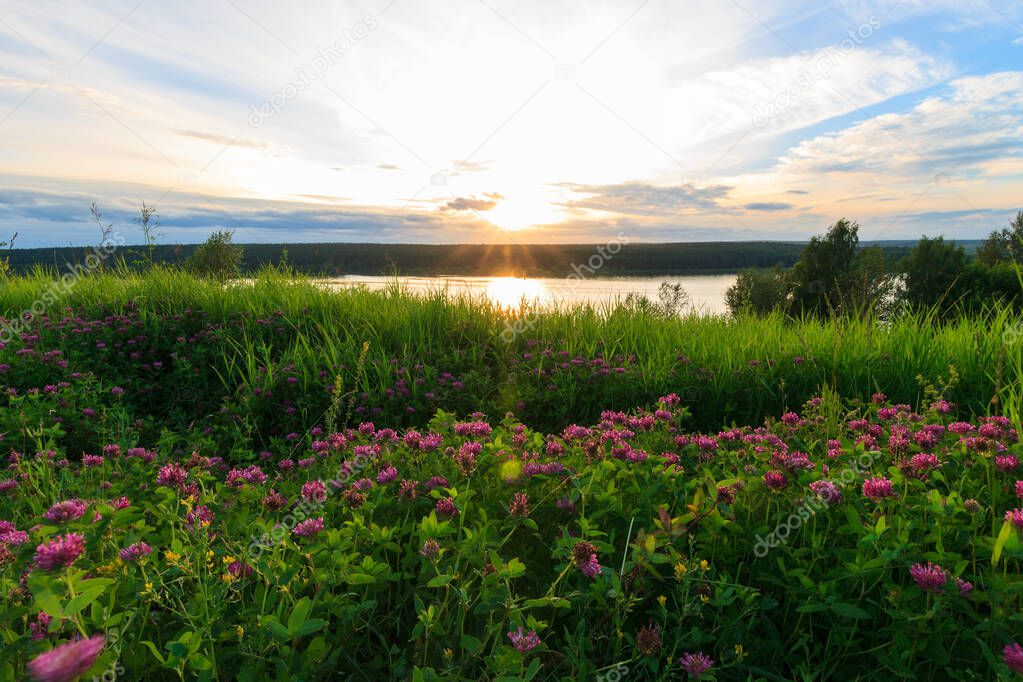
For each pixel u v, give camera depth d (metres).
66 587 1.69
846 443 3.12
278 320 7.85
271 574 2.03
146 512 2.73
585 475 2.78
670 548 2.28
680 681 2.10
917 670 2.09
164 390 6.45
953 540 2.36
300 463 3.47
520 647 1.78
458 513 2.51
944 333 6.71
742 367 6.05
